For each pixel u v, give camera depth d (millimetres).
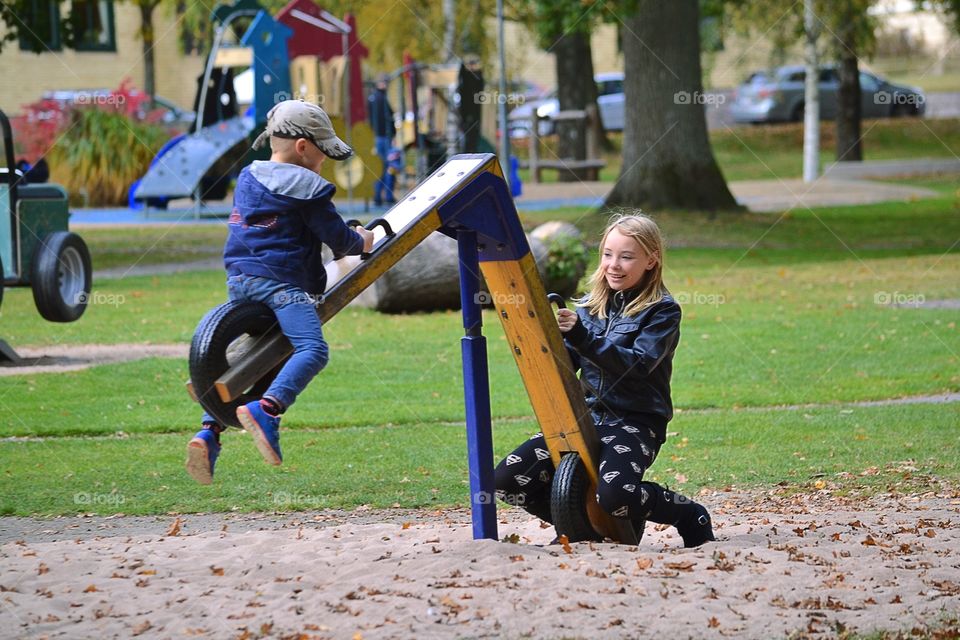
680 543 6645
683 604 4734
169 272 20734
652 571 5156
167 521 7484
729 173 38844
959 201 29266
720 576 5148
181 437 10094
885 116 50250
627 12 26531
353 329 15500
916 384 11953
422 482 8562
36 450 9562
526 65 47562
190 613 4672
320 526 7266
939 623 4645
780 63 48719
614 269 5691
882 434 9836
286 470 8938
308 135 5305
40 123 32875
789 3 36875
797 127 48000
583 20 28750
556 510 5691
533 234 17578
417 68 31094
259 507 7848
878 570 5352
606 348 5473
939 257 22156
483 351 5668
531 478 5977
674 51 27453
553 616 4574
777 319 15953
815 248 23609
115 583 5102
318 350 4988
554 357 5520
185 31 47250
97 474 8797
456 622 4512
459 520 7387
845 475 8430
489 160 5527
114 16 47375
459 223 5469
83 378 12305
